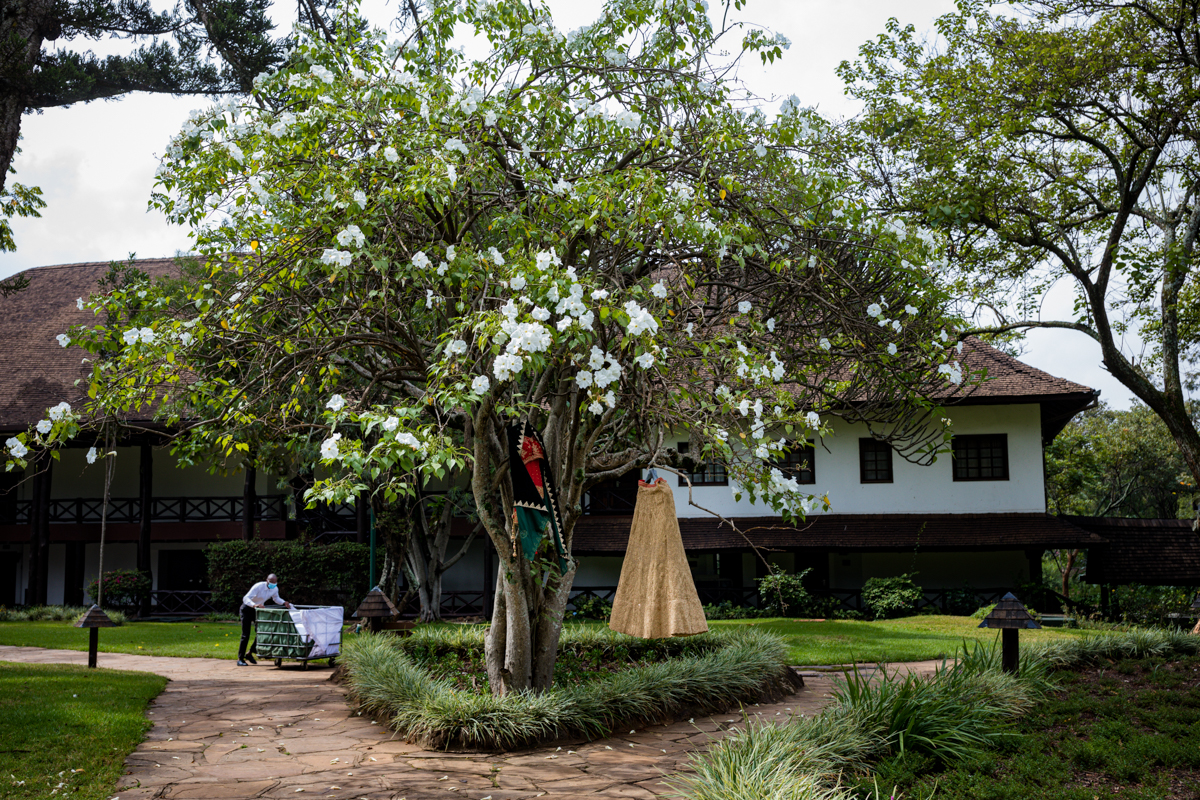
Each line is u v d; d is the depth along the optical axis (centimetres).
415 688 808
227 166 688
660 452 818
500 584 833
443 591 2420
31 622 2003
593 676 950
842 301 789
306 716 852
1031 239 1599
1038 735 671
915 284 827
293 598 2133
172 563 2469
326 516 2352
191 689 1012
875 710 671
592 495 2389
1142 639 1018
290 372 730
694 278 768
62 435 648
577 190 666
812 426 683
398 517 2008
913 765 595
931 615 2045
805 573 2133
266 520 2252
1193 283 1853
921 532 2108
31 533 2298
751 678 925
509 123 753
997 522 2138
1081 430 4016
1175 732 668
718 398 655
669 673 877
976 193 1440
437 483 2147
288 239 672
